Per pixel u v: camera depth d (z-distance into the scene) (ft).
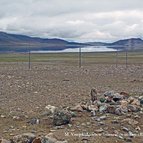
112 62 285.64
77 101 71.82
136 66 218.38
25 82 113.80
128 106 57.21
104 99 63.77
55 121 49.57
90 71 173.27
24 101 73.15
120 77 137.80
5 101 73.20
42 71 172.96
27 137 41.78
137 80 123.13
